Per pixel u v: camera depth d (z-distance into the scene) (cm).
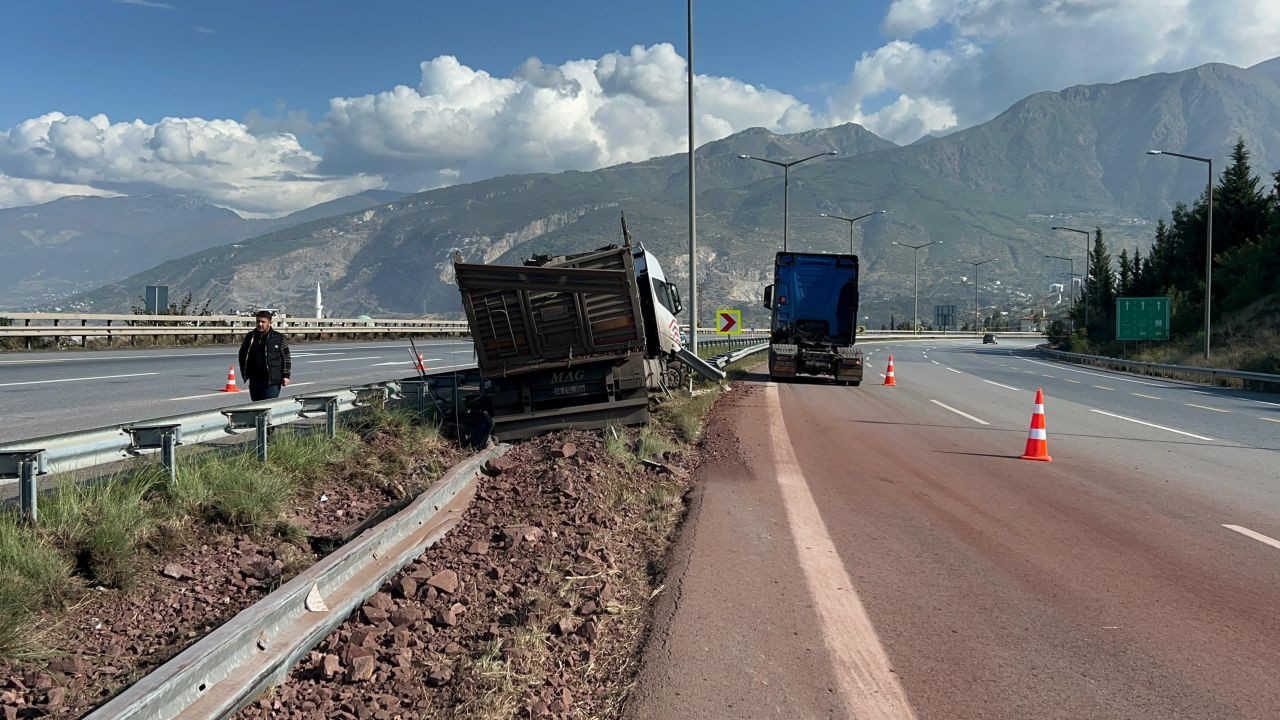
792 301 2814
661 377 1873
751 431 1457
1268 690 456
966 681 462
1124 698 444
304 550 657
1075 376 3694
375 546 618
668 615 547
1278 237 5338
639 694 436
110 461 647
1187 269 6588
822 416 1759
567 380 1276
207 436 752
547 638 508
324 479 851
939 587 625
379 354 3158
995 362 5016
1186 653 505
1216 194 6444
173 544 596
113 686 423
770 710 423
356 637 486
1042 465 1188
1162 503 936
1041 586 631
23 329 2895
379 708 412
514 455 1089
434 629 516
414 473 926
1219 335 4803
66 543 534
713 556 686
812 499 927
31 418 1242
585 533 736
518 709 416
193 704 383
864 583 631
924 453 1281
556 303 1256
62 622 479
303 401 935
